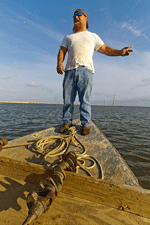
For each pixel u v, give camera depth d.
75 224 0.90
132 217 0.98
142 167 4.80
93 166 1.48
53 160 1.56
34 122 13.84
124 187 0.99
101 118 20.64
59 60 2.53
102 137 2.25
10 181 1.31
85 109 2.42
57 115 23.66
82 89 2.43
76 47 2.39
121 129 11.45
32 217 0.72
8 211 1.00
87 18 2.68
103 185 1.04
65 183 1.17
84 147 1.86
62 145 1.78
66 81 2.52
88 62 2.40
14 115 20.58
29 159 1.59
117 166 1.49
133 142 7.57
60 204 1.06
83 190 1.12
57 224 0.90
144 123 16.48
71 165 1.15
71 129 2.27
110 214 0.99
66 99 2.58
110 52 2.59
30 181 1.30
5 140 1.38
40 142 1.91
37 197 0.80
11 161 1.31
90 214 0.98
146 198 0.94
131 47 2.42
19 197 1.12
